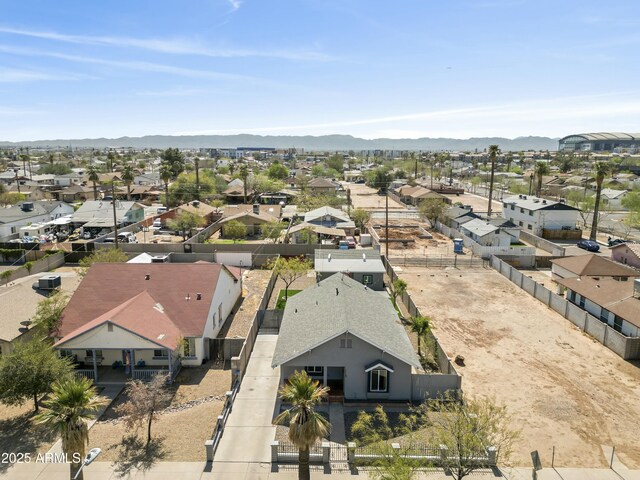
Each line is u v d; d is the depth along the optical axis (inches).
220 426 894.4
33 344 982.4
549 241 2659.9
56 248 2320.4
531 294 1775.3
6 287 1438.2
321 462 807.1
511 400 1029.2
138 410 834.2
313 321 1136.2
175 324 1198.3
